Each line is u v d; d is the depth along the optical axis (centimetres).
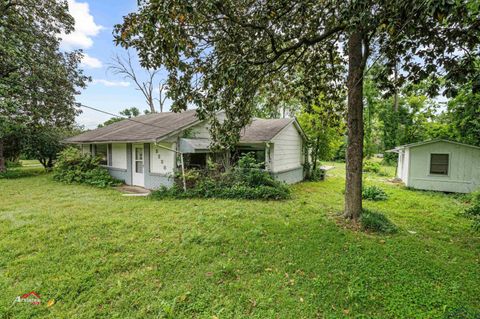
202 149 926
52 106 1330
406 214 648
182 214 607
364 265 355
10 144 1480
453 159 996
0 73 1119
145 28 348
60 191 929
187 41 396
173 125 1022
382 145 2347
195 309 265
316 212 638
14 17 1106
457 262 368
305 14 438
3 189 958
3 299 279
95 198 809
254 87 494
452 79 385
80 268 346
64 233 476
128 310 265
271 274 334
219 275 330
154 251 399
